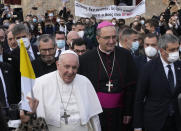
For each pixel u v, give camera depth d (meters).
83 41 5.68
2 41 6.78
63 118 3.71
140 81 4.44
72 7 16.67
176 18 11.33
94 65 4.79
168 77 4.36
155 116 4.37
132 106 4.83
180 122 4.32
